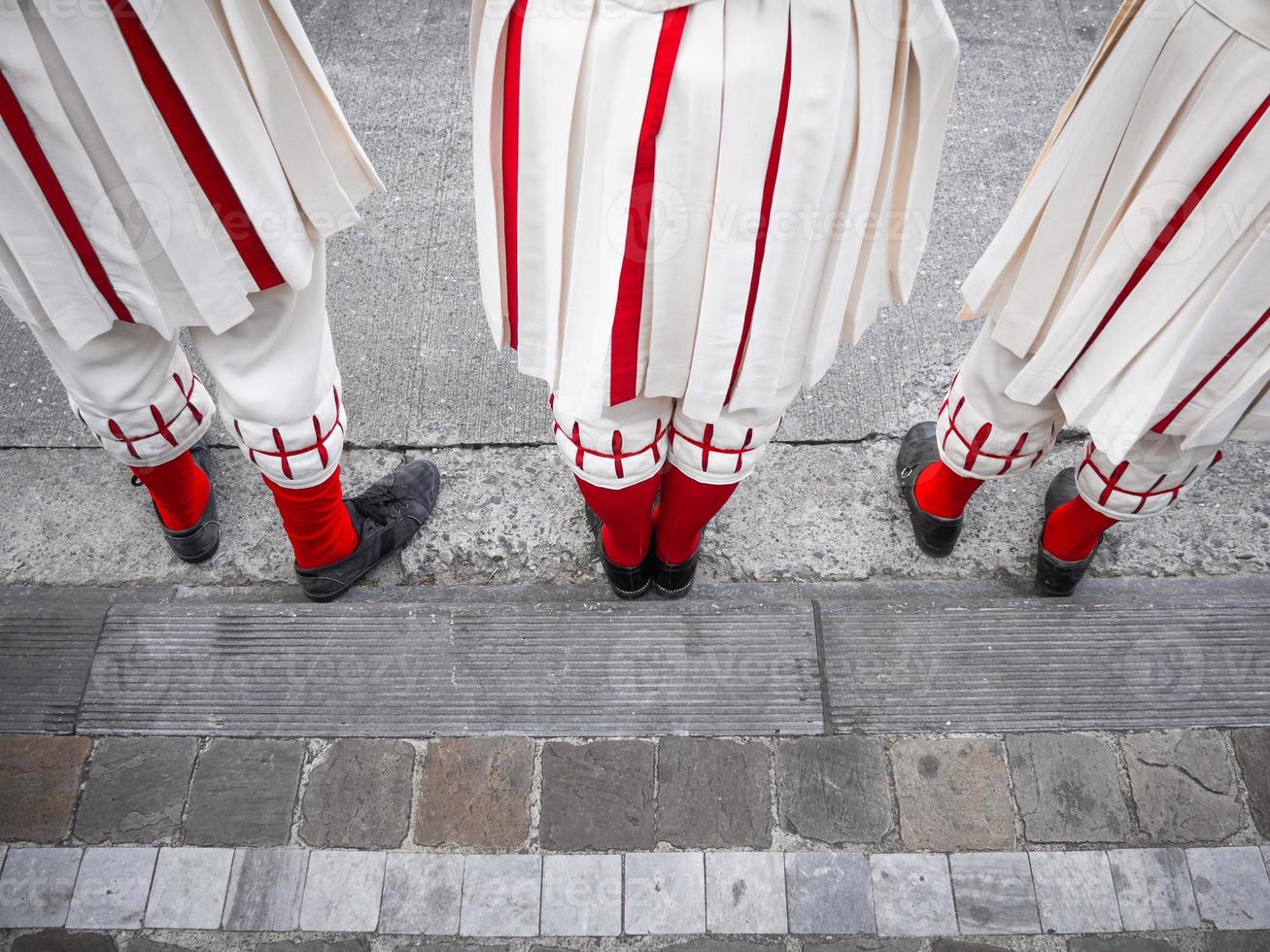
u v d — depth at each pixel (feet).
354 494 7.45
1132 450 5.40
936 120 4.28
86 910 5.93
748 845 6.14
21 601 6.96
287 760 6.39
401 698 6.57
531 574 7.13
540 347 4.87
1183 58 4.09
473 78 4.25
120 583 7.11
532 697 6.57
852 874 6.03
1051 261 4.91
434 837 6.16
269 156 4.42
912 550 7.24
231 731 6.47
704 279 4.21
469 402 7.83
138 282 4.50
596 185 3.94
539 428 7.73
